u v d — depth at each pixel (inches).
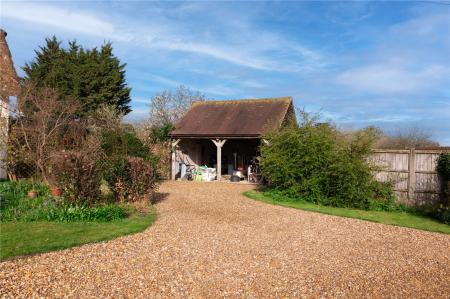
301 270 215.6
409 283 202.1
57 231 275.3
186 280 191.9
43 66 1092.5
